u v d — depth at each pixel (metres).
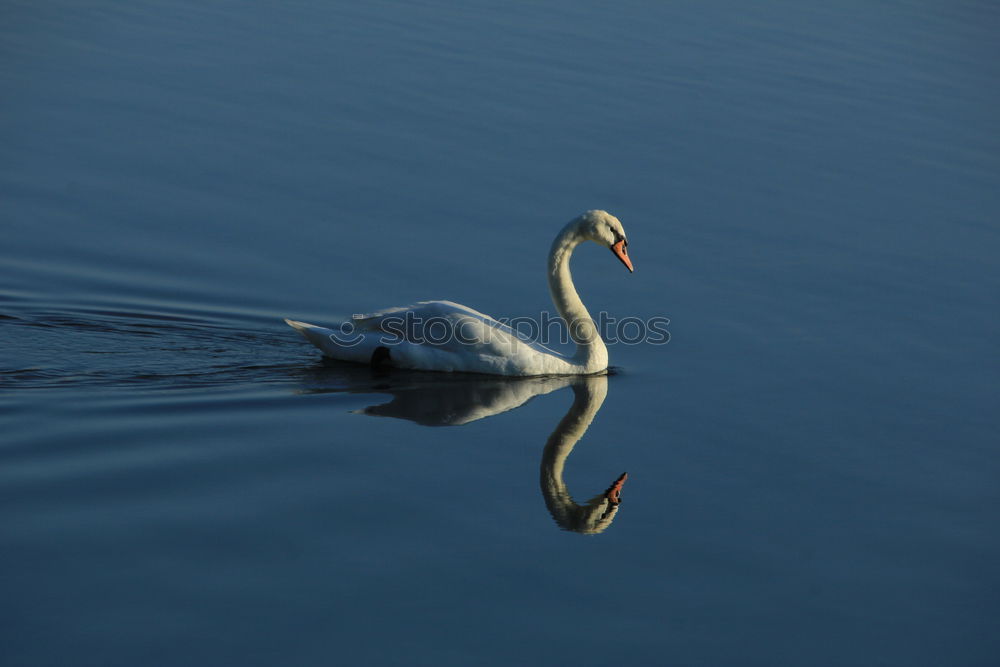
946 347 17.38
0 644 9.73
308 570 11.02
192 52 27.56
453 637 10.20
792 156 24.16
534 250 20.00
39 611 10.17
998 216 22.14
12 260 18.42
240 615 10.29
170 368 15.72
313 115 24.58
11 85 25.11
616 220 16.75
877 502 13.08
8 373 15.11
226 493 12.35
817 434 14.71
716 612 10.87
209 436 13.71
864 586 11.43
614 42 29.77
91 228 19.69
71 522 11.57
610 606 10.84
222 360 16.16
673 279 19.38
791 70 28.91
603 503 12.78
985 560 11.98
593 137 24.34
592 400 15.56
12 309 17.00
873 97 27.64
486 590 10.95
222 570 10.93
